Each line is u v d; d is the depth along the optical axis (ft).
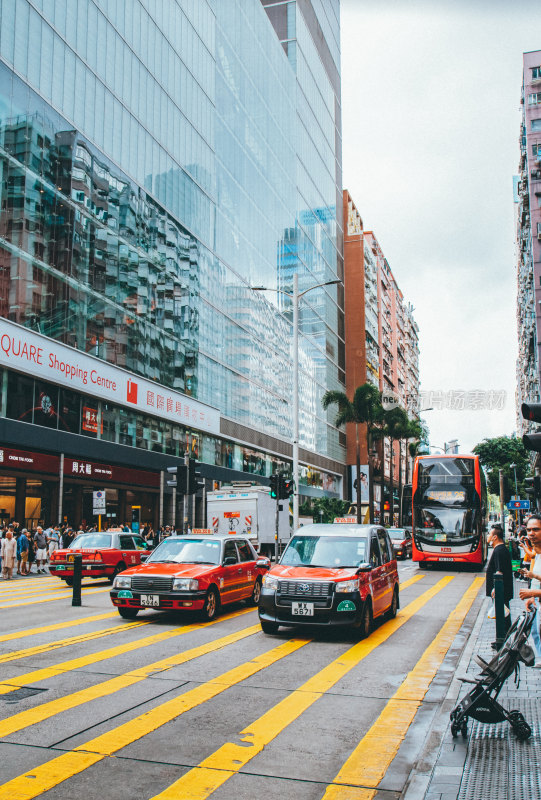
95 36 126.72
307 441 248.93
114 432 128.47
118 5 135.64
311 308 263.70
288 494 85.15
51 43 112.88
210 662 29.50
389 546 46.19
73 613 45.47
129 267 134.62
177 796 15.08
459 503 91.97
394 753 18.25
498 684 18.76
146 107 145.48
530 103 221.66
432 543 91.45
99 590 62.54
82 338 117.80
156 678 26.16
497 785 15.20
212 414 170.60
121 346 130.11
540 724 19.76
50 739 18.71
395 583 45.78
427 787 15.23
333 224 303.89
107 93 129.90
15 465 101.14
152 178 146.41
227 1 199.93
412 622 43.32
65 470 113.70
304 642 35.24
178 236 157.79
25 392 103.86
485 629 37.76
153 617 43.70
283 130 245.86
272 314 221.46
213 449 173.17
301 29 276.62
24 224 103.96
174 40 161.58
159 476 144.97
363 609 36.35
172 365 151.12
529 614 19.03
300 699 23.59
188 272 162.09
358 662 30.30
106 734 19.20
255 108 219.20
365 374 309.83
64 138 115.24
